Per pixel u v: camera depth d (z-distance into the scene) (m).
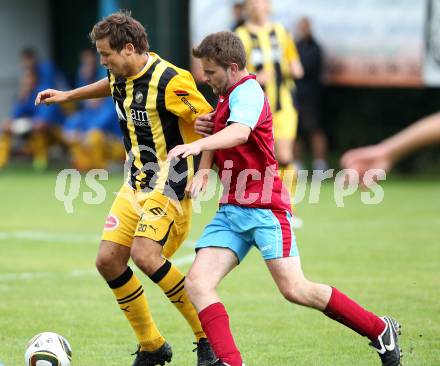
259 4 34.75
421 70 45.28
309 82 46.66
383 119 51.97
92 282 23.17
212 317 13.70
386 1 45.38
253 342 17.31
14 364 15.88
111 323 18.94
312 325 18.61
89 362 16.11
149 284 23.00
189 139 15.58
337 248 27.77
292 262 14.08
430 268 24.44
